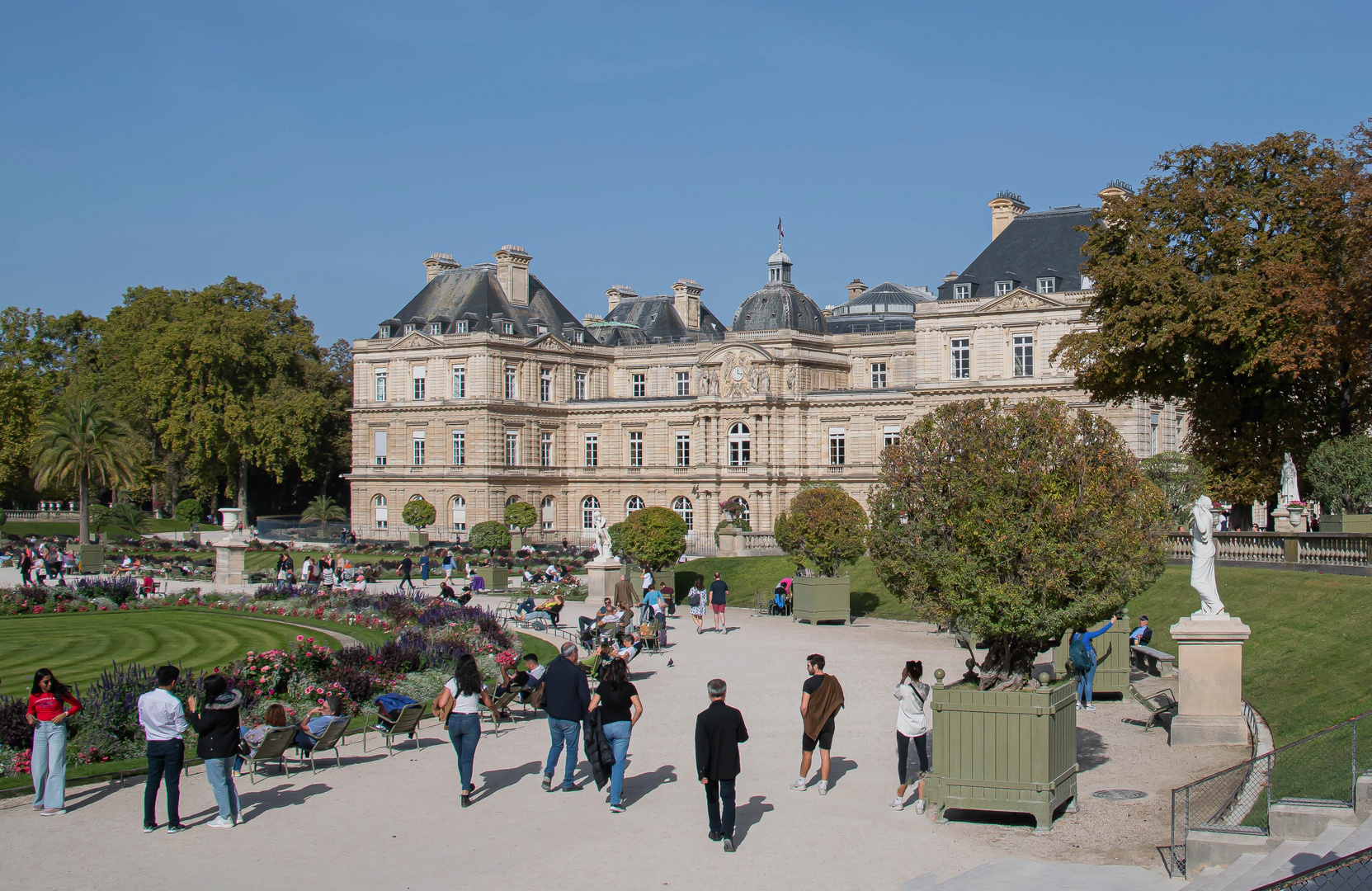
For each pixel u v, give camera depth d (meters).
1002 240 92.56
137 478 120.06
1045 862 21.73
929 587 26.66
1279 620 39.16
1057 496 25.12
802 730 32.78
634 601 61.56
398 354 118.06
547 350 118.44
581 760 29.50
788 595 62.34
